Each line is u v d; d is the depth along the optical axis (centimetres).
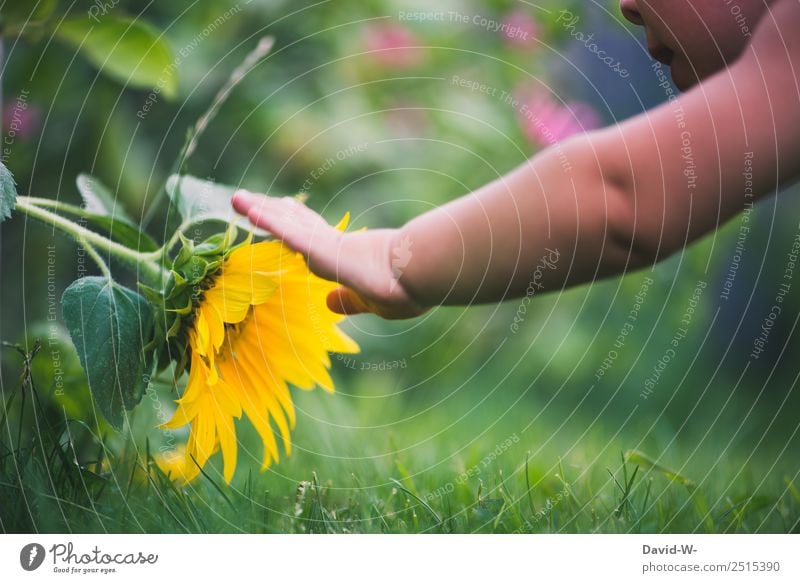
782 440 185
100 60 146
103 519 128
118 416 126
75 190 178
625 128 125
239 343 129
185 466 129
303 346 130
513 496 136
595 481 144
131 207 182
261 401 129
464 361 225
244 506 131
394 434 164
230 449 128
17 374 150
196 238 141
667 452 158
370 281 126
